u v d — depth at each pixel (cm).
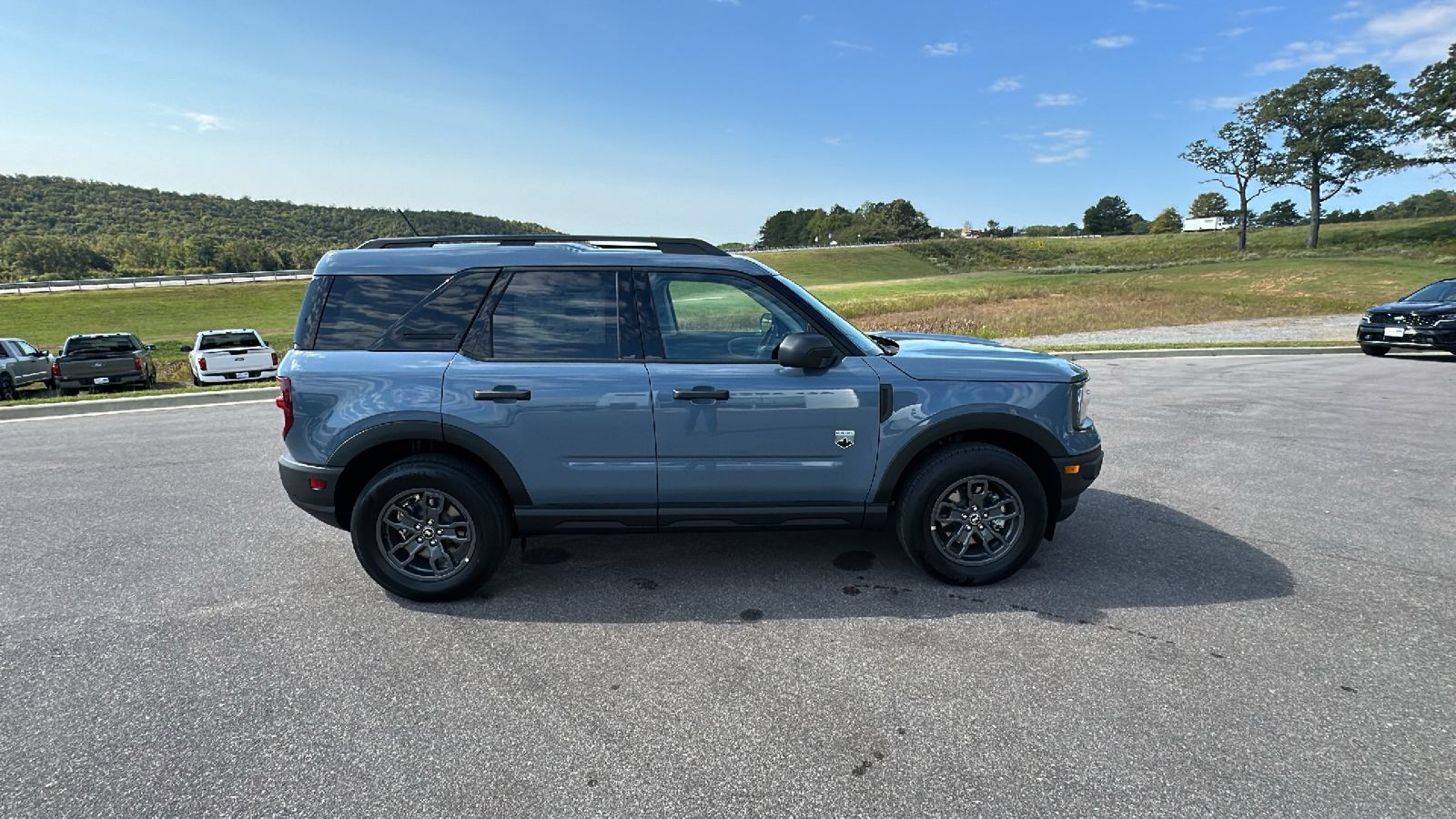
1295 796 215
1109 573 385
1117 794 217
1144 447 666
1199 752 236
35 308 5250
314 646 318
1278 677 281
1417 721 252
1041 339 1855
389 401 347
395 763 236
